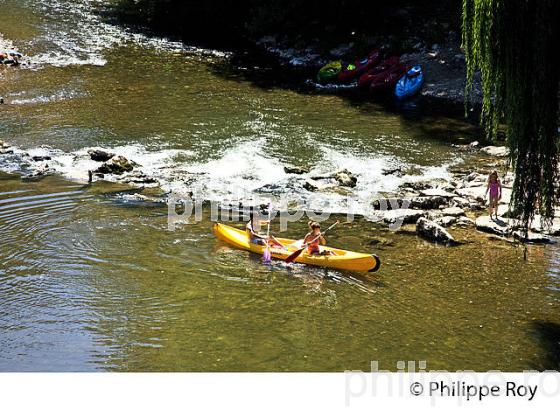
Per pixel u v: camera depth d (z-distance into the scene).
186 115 24.14
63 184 17.75
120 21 38.12
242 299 12.69
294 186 18.39
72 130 21.98
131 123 22.95
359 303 12.73
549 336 11.80
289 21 34.94
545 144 12.22
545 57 11.69
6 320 11.61
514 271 14.19
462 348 11.34
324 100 26.98
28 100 24.73
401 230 16.06
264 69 31.02
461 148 22.16
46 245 14.31
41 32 34.53
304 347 11.20
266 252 14.20
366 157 20.98
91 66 29.56
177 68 30.20
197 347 11.08
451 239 15.39
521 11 11.71
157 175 18.75
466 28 13.16
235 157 20.36
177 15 38.75
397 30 33.00
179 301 12.49
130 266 13.66
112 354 10.75
